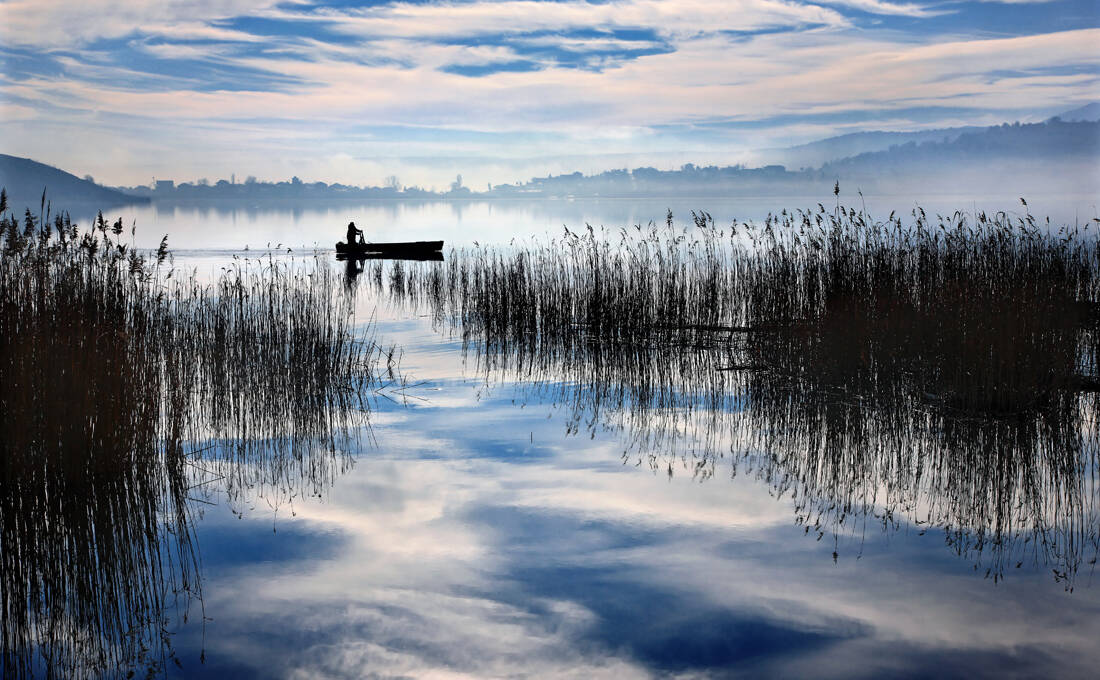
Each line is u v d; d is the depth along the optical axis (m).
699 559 4.18
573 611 3.61
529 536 4.51
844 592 3.79
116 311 6.19
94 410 5.13
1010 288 8.20
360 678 3.06
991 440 6.31
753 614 3.57
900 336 7.91
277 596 3.78
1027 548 4.32
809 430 6.82
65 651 3.30
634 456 6.11
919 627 3.44
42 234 5.83
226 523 4.76
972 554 4.25
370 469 5.82
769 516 4.83
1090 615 3.54
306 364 8.76
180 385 7.12
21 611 3.66
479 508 4.97
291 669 3.13
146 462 5.52
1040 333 7.29
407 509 4.96
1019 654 3.21
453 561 4.17
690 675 3.07
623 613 3.59
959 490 5.28
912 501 5.09
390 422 7.18
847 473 5.65
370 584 3.91
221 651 3.28
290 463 5.99
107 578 4.01
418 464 5.93
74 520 4.81
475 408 7.72
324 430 6.91
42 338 5.20
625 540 4.45
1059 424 6.65
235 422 7.16
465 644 3.32
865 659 3.18
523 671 3.11
